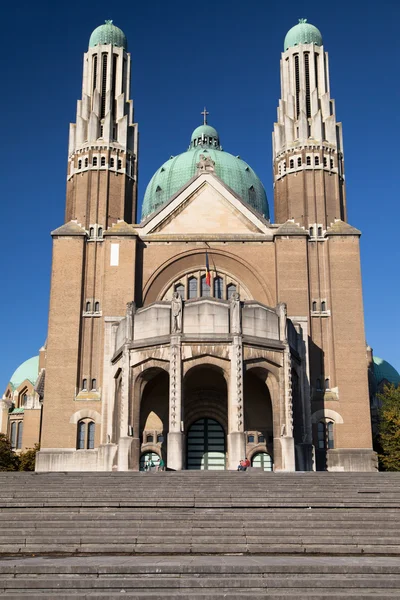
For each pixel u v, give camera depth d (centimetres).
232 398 4600
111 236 6006
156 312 4894
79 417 5659
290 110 6831
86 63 7056
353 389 5728
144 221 6166
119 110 6831
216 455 5681
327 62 7031
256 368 4819
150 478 3512
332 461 5559
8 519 2806
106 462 5222
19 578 2028
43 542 2523
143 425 5644
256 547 2459
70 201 6562
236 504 2959
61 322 5891
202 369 5281
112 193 6475
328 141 6681
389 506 2964
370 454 5566
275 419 4841
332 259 6053
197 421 5778
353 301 5941
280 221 6612
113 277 5891
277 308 5066
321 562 2197
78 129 6719
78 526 2706
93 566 2078
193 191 6284
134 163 6775
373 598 1867
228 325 4759
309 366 5697
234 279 6134
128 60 7131
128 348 4922
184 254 6069
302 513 2872
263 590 1956
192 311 4781
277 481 3453
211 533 2612
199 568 2075
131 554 2447
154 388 5728
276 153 6838
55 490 3244
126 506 2962
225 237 6109
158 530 2623
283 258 6000
